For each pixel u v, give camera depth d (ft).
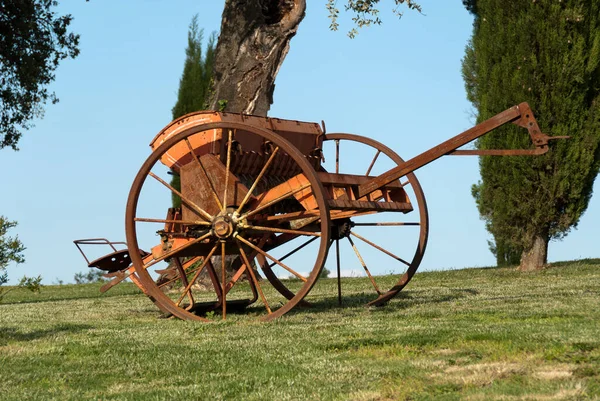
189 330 31.35
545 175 63.00
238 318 34.50
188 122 35.94
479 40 66.69
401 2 63.36
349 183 34.19
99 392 20.59
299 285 61.98
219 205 33.73
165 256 35.76
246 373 22.16
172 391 20.21
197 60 85.20
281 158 37.24
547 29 61.77
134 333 31.12
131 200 34.91
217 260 64.08
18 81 71.77
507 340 24.18
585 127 62.34
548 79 62.08
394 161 38.34
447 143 32.83
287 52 66.90
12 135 73.36
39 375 22.85
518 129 63.16
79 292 70.95
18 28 68.95
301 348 25.45
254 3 65.51
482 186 67.21
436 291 47.37
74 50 73.20
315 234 32.42
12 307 49.96
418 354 23.32
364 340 25.76
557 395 17.22
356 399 18.31
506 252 77.05
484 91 66.44
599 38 61.52
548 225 64.69
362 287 55.93
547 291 42.88
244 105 65.51
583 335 24.64
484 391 17.97
